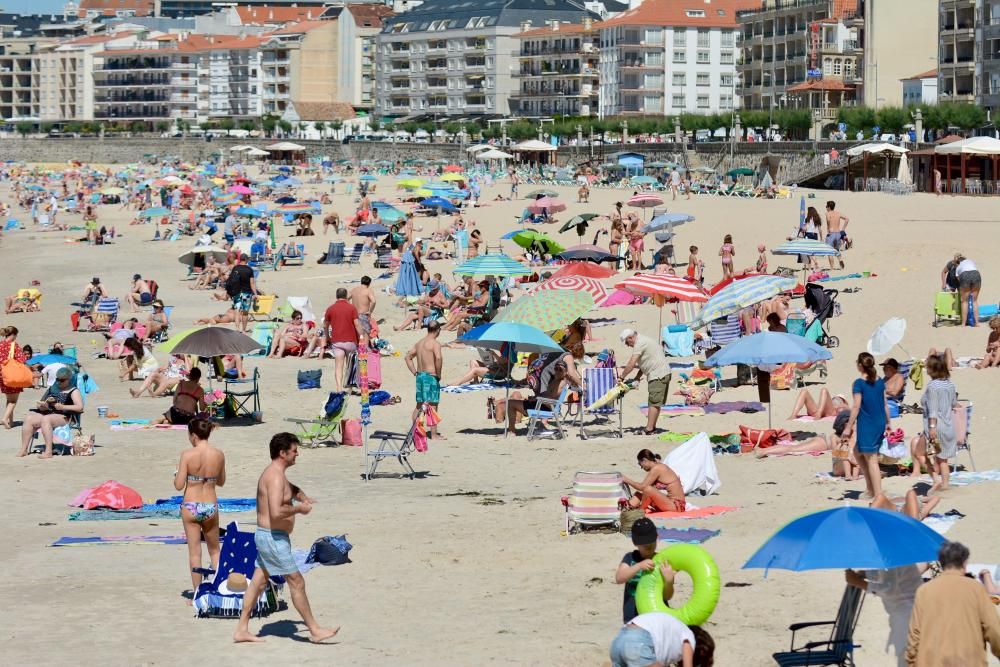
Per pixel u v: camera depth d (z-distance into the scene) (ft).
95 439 115.24
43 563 73.15
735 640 55.36
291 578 57.72
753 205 318.86
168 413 122.93
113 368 163.12
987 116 415.03
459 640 57.41
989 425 102.12
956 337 138.10
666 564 48.11
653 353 110.11
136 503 89.10
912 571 48.67
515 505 87.25
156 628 60.13
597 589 65.67
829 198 332.39
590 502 78.69
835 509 47.78
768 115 516.32
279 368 155.22
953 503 77.71
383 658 55.11
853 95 584.81
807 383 127.03
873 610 58.90
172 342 120.98
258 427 121.39
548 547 74.95
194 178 543.39
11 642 57.82
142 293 223.10
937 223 250.57
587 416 120.16
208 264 258.37
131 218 456.45
